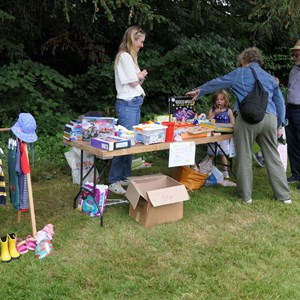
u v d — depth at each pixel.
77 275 2.73
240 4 7.72
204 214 3.79
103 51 7.30
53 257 2.94
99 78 7.01
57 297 2.50
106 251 3.05
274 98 4.04
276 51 9.60
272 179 4.09
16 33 6.72
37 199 4.07
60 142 5.61
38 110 6.30
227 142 4.85
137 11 5.48
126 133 3.76
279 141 4.47
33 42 7.23
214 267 2.87
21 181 3.08
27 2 6.48
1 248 2.93
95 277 2.72
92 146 3.50
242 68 4.01
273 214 3.83
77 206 3.87
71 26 7.12
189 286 2.63
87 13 6.86
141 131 3.62
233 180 4.93
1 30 6.44
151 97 7.41
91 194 3.62
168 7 7.47
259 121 3.79
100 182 4.57
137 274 2.77
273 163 4.07
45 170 4.89
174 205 3.58
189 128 4.12
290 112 4.57
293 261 2.99
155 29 7.61
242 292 2.59
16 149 3.00
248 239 3.30
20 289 2.58
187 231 3.43
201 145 6.12
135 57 4.14
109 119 3.78
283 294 2.57
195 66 7.04
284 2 5.14
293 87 4.53
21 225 3.46
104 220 3.59
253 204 4.06
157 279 2.71
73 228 3.42
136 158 5.45
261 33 7.71
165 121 4.27
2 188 2.94
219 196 4.27
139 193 3.41
